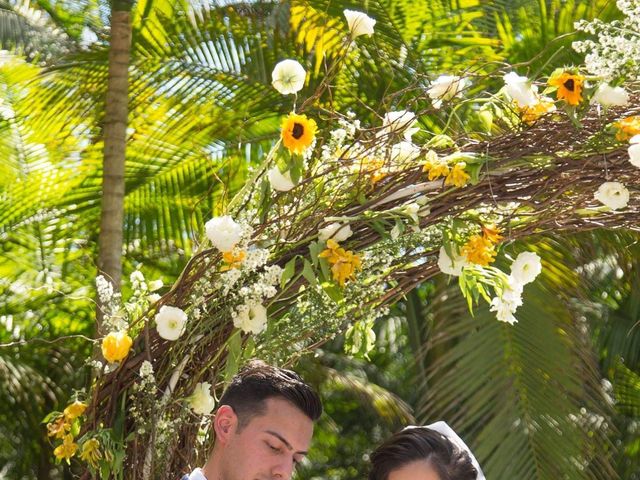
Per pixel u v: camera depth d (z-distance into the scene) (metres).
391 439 2.57
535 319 5.68
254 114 6.56
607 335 7.90
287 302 3.08
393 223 2.95
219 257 2.95
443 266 2.95
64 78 6.44
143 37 6.39
